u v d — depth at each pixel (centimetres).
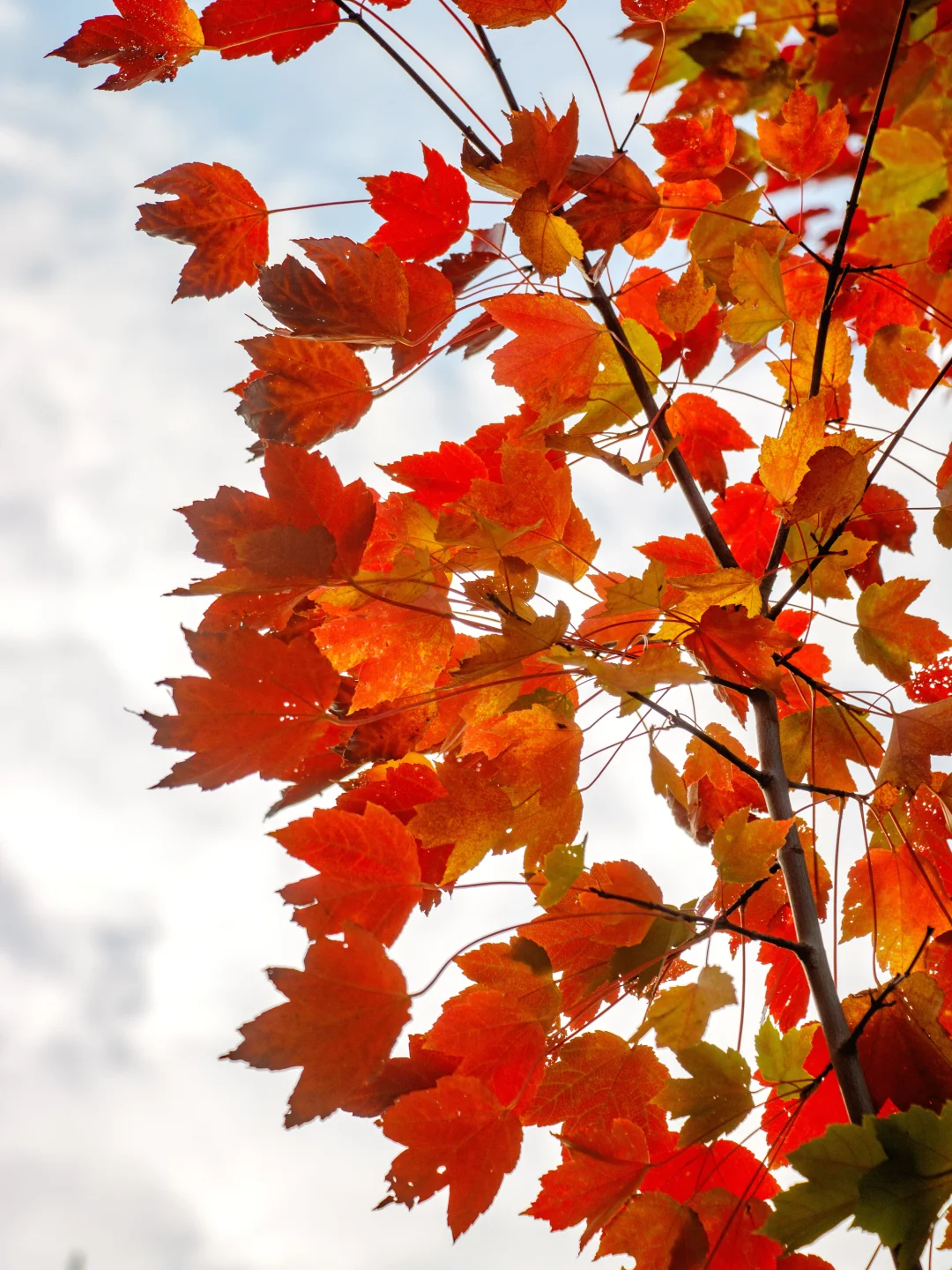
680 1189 129
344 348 137
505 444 133
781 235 148
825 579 134
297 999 120
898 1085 126
